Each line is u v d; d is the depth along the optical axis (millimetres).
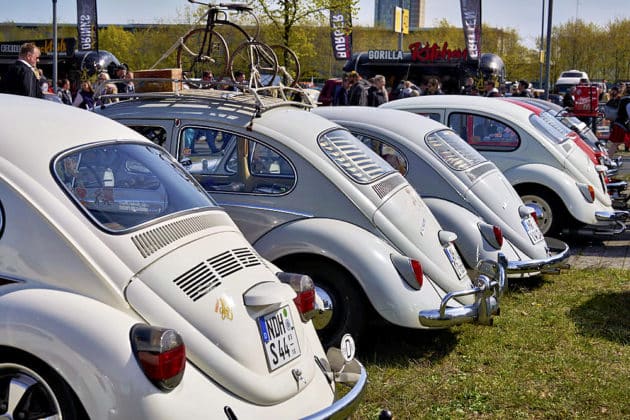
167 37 36906
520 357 5770
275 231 5582
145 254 3580
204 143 5953
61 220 3480
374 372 5395
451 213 7023
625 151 21531
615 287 7852
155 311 3424
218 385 3420
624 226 9805
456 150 7645
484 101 10281
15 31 43406
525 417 4727
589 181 9898
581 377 5355
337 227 5453
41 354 3145
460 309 5457
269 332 3736
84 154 3861
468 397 4988
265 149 5797
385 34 54531
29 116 3908
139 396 3082
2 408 3211
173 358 3150
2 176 3508
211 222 4148
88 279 3393
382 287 5219
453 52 26234
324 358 4168
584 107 18406
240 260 3951
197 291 3574
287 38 18266
